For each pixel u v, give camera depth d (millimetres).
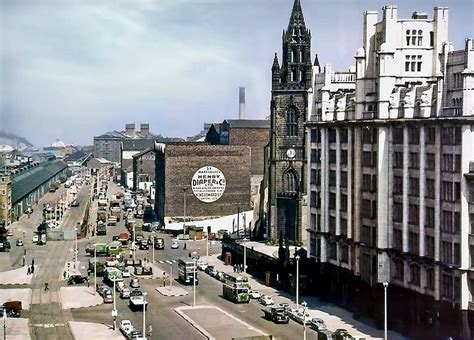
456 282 105312
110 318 128000
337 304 139000
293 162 199125
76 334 115875
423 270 112688
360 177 129500
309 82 198875
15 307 130500
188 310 133875
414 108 117375
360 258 129500
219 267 184000
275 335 114500
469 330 103562
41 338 113688
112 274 157500
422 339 111562
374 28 131000
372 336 113875
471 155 103250
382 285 121000
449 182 107000
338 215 138000
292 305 138000
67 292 151250
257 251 174750
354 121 129625
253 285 160250
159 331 117875
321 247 144375
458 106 109438
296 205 194625
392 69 123188
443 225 108562
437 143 109375
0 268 179375
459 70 109625
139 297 136625
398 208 119938
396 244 120250
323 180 143750
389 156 121562
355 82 145000
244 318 127688
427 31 130000
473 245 102875
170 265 185375
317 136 148625
